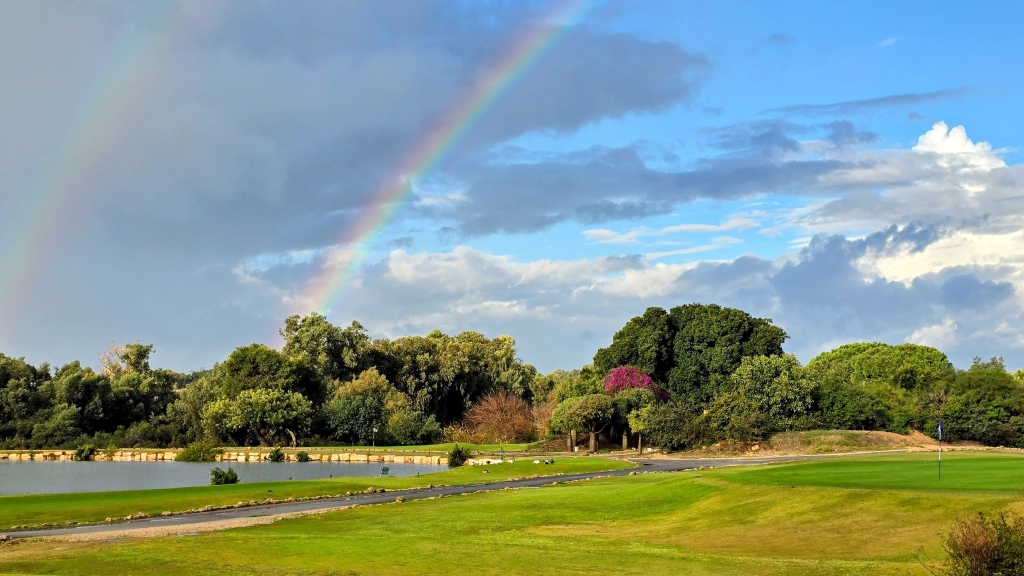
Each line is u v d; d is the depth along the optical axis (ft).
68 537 105.19
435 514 128.77
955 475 119.34
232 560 86.74
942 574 69.67
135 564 84.89
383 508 138.92
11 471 280.10
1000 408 291.17
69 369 422.00
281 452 316.81
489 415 397.19
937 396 312.71
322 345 464.24
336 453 322.34
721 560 84.48
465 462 268.00
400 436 380.17
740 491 120.88
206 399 394.73
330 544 96.99
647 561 84.94
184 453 331.57
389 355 486.79
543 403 445.37
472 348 498.69
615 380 344.90
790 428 297.53
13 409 397.60
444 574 79.15
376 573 79.82
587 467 228.02
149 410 432.25
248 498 150.82
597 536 105.29
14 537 105.91
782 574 76.59
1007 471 122.83
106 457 351.25
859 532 92.32
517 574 78.74
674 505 126.62
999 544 63.93
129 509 133.49
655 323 369.71
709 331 357.20
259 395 367.66
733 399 298.97
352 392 404.36
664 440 294.66
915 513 94.43
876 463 151.64
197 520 124.47
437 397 485.15
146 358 472.44
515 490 166.71
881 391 332.80
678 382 361.71
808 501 107.65
